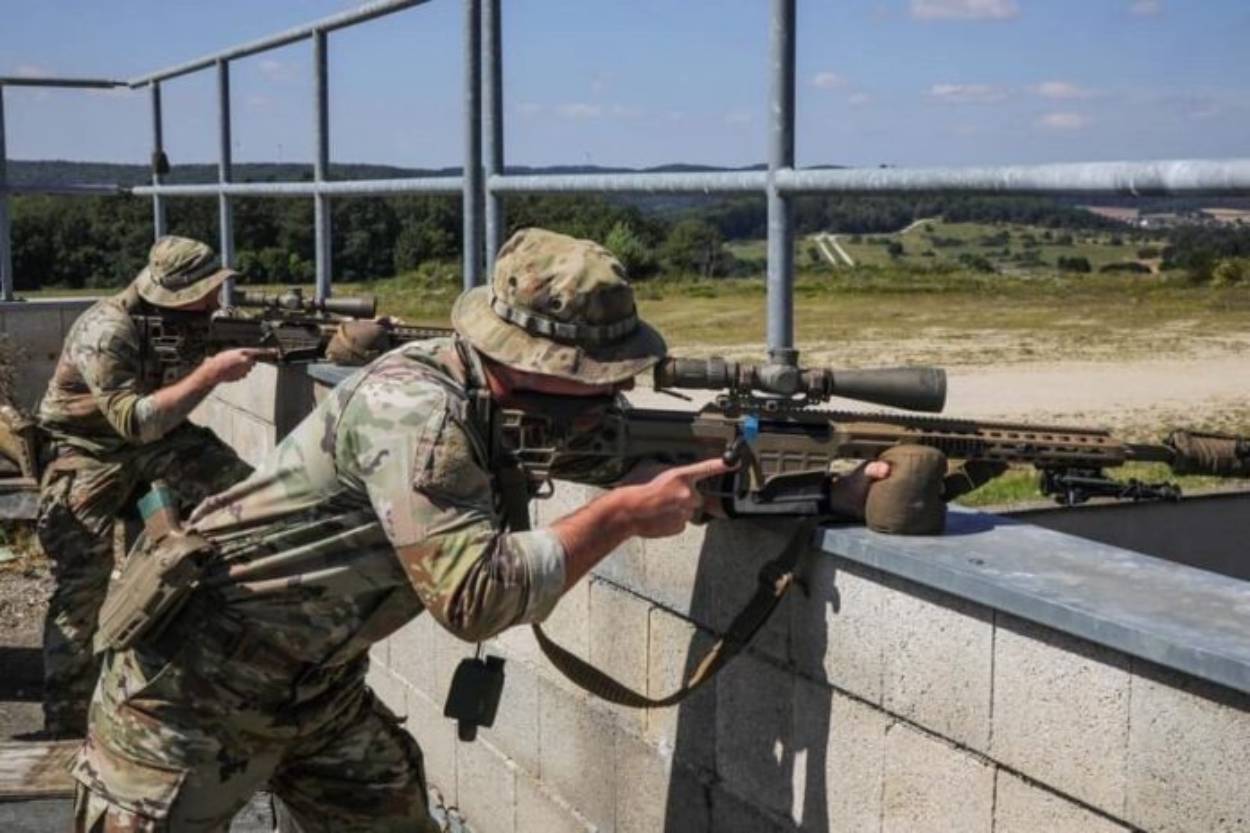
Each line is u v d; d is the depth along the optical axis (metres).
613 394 2.70
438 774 4.62
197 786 2.90
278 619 2.83
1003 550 2.61
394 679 4.89
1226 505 5.58
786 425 2.85
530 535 2.56
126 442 5.54
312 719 2.99
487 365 2.65
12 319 10.14
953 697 2.55
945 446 2.82
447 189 4.62
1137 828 2.20
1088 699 2.27
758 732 3.09
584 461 2.85
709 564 3.20
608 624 3.61
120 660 2.95
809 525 2.83
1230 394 10.34
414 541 2.53
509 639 4.11
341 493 2.73
